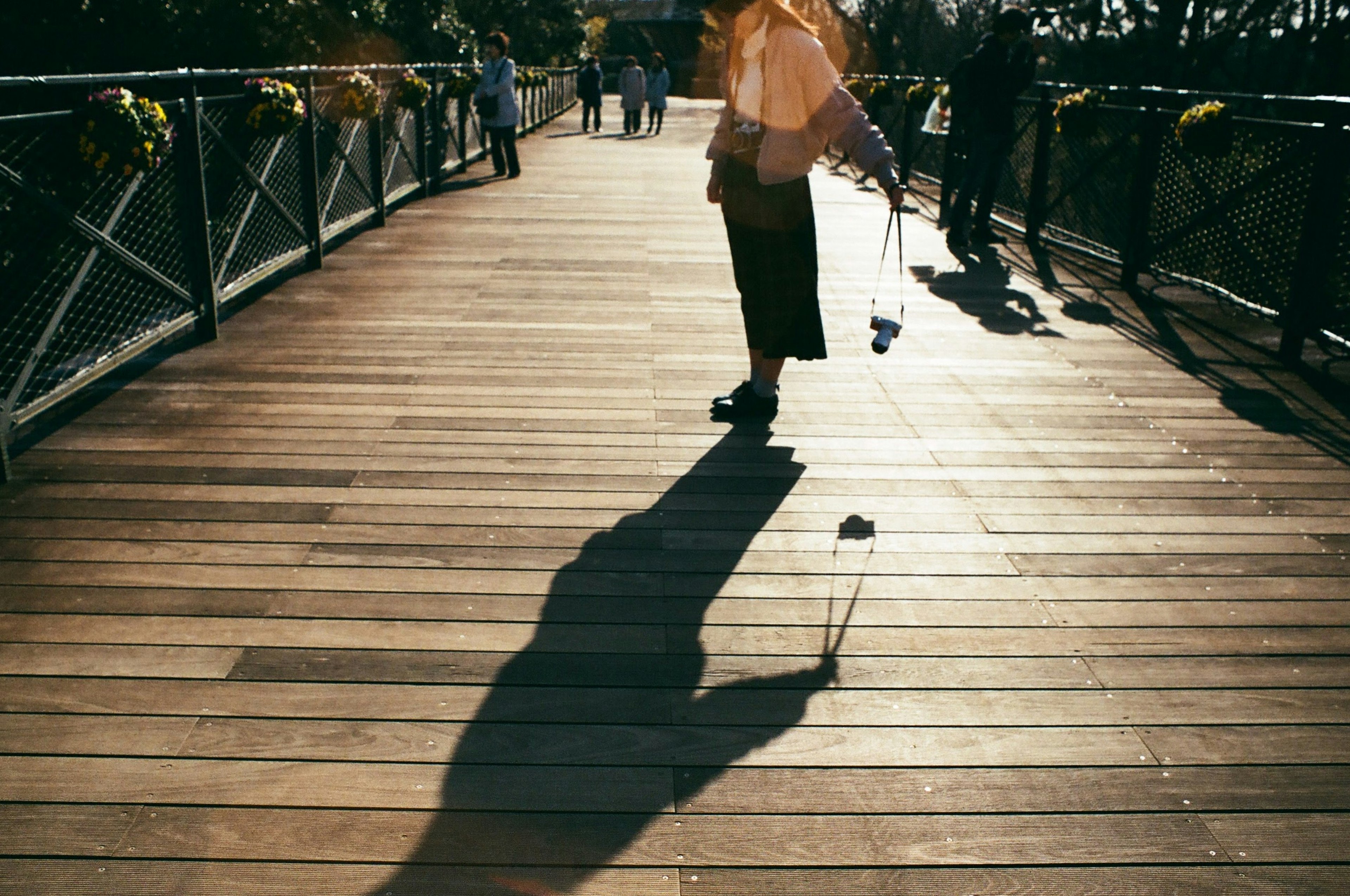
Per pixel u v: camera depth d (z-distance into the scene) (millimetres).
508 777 2020
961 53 23594
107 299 4324
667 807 1952
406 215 8805
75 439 3682
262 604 2625
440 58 16938
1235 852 1884
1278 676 2439
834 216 9266
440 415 3994
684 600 2695
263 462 3510
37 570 2762
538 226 8289
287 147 6168
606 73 46562
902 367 4750
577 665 2398
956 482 3479
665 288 6195
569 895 1735
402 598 2670
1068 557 2990
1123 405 4301
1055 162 8008
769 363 3951
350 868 1782
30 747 2064
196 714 2186
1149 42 15297
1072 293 6344
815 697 2305
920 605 2705
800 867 1815
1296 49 14805
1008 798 2006
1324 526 3234
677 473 3494
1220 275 5941
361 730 2148
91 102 3711
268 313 5449
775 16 3479
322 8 10664
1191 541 3107
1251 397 4441
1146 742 2186
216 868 1773
